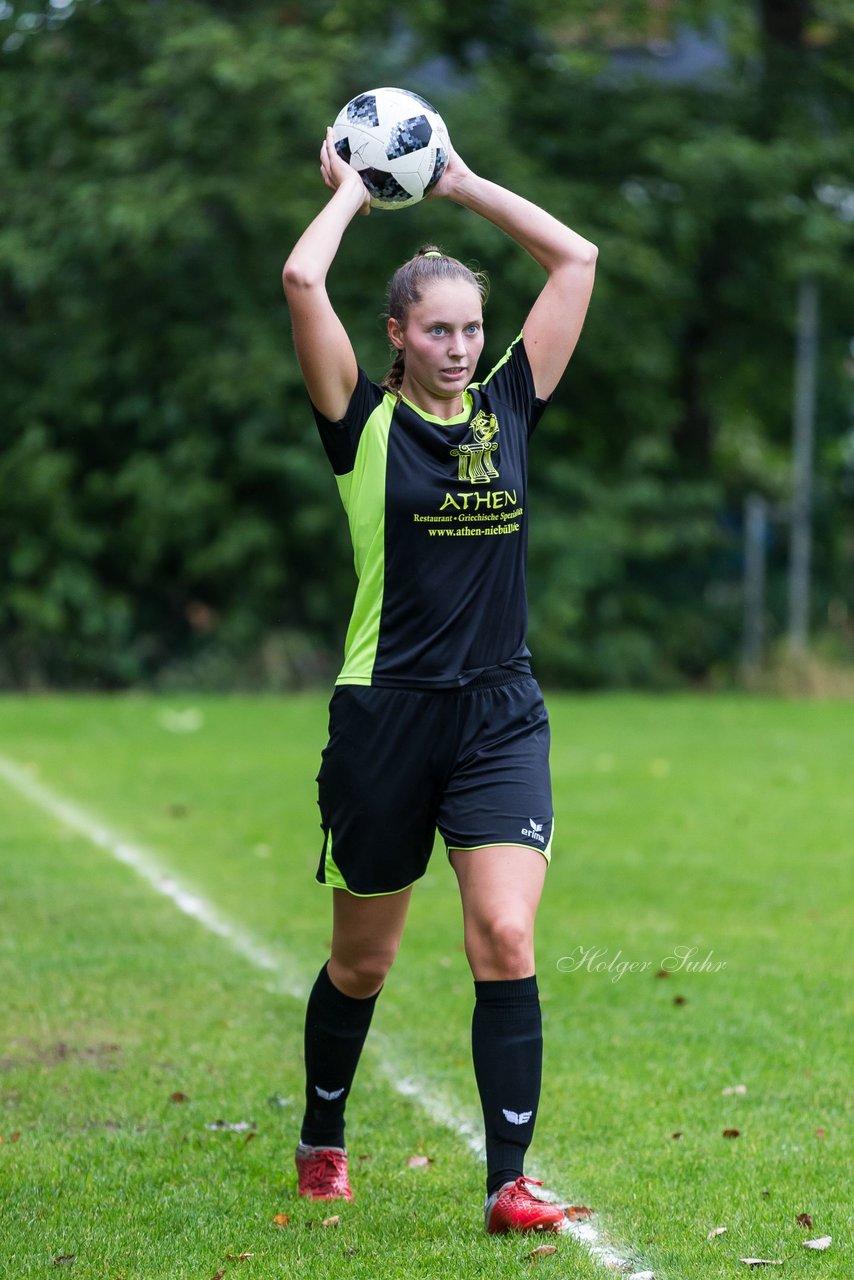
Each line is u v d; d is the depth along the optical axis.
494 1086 13.59
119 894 28.50
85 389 71.56
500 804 13.84
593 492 75.38
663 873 30.83
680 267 76.69
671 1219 14.42
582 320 14.97
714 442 90.19
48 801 38.41
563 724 57.84
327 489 71.19
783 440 89.12
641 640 75.94
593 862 31.86
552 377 14.87
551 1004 22.22
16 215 69.25
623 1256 13.49
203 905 27.78
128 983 22.73
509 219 15.15
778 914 27.55
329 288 69.44
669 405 78.38
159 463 71.19
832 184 77.81
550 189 70.94
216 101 67.31
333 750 14.08
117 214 65.12
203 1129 16.98
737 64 78.56
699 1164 15.99
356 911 14.27
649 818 37.09
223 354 69.38
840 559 82.44
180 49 66.88
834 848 33.62
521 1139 13.62
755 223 76.00
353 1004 14.72
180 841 33.59
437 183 15.26
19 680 70.94
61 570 70.62
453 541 13.88
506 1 75.94
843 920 27.16
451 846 14.02
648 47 81.44
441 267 13.96
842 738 54.31
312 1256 13.34
